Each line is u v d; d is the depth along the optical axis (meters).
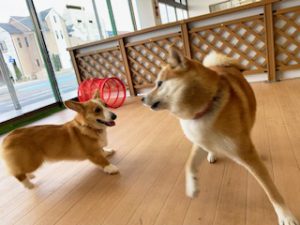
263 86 3.62
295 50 3.59
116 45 4.70
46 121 4.11
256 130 2.24
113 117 2.11
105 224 1.45
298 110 2.50
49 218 1.60
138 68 4.68
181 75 1.14
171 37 4.20
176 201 1.53
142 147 2.41
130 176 1.93
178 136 2.49
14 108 4.56
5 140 1.93
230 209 1.38
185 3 12.60
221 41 3.91
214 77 1.17
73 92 5.81
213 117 1.14
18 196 1.94
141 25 7.99
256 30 3.70
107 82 4.32
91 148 2.07
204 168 1.81
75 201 1.74
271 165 1.69
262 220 1.26
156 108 1.24
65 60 5.86
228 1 12.04
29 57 5.06
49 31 5.21
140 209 1.52
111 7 6.82
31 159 1.91
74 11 6.01
